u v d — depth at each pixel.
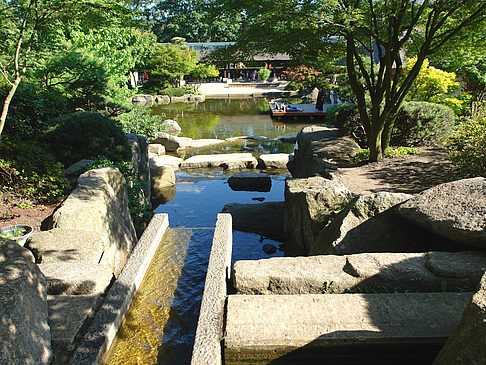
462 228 3.15
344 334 2.60
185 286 4.22
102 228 4.96
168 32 45.47
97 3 6.87
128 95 15.87
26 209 6.09
